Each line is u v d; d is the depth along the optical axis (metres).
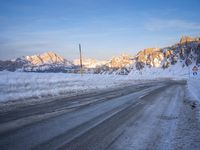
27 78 27.11
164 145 6.53
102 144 6.55
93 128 8.37
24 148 6.09
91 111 12.08
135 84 41.69
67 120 9.70
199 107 13.60
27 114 10.95
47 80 28.05
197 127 8.71
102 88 30.77
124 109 12.85
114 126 8.73
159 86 35.84
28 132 7.64
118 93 23.28
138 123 9.30
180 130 8.23
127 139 7.06
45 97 18.83
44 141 6.72
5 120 9.52
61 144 6.48
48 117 10.27
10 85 20.23
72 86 28.17
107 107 13.56
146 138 7.19
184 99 18.06
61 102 15.78
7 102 15.21
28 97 18.03
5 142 6.56
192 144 6.64
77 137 7.19
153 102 16.08
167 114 11.40
